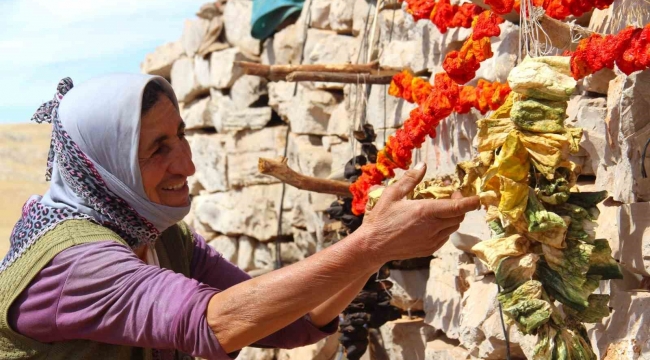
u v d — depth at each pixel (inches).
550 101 65.2
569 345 66.6
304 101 173.2
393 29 138.5
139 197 69.2
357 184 110.6
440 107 98.7
